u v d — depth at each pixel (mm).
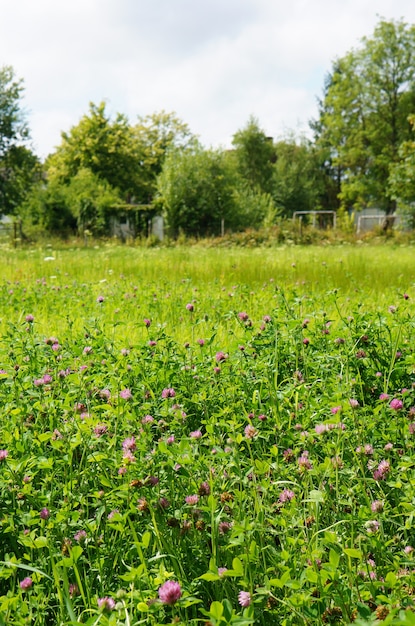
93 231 40156
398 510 2803
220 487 2764
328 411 3686
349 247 30094
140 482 2600
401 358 4602
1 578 2582
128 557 2568
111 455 3010
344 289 10844
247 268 13773
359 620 1860
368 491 3012
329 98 55031
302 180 69562
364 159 55562
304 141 73438
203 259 17844
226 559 2494
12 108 45875
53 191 41344
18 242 32969
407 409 3883
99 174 58219
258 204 43500
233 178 40688
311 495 2480
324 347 4980
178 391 4160
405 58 51875
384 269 13672
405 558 2436
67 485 2859
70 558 2299
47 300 9031
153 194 63875
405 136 52688
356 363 4453
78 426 3129
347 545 2578
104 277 13086
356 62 52906
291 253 21906
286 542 2492
